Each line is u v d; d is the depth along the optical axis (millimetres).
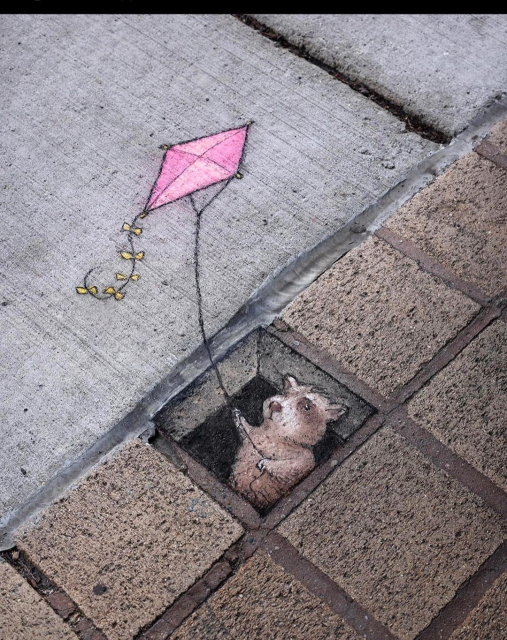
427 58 834
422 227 722
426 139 783
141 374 651
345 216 731
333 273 699
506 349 659
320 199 741
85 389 645
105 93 815
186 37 859
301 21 865
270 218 730
